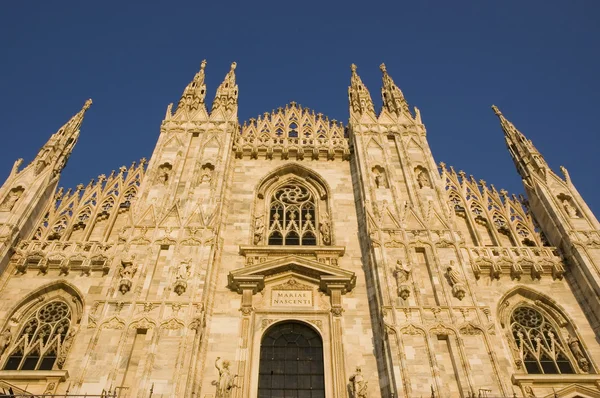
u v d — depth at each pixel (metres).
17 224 29.08
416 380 22.69
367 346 25.78
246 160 36.97
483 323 24.98
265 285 28.45
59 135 35.31
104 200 33.22
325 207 34.28
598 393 24.12
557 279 29.16
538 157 34.97
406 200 31.70
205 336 25.58
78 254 28.94
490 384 22.78
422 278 27.20
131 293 25.61
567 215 30.95
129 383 22.48
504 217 33.09
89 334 25.61
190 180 32.22
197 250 28.00
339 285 27.95
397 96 40.84
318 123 40.38
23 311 27.20
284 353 25.84
